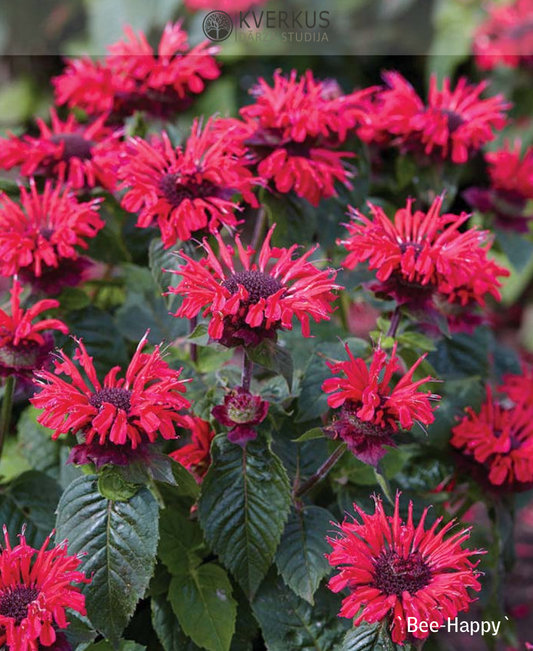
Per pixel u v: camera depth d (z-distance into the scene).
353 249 0.76
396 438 0.84
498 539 0.83
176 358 0.83
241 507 0.76
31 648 0.67
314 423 0.80
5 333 0.77
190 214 0.77
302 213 0.84
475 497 0.83
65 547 0.72
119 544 0.73
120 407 0.72
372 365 0.72
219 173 0.79
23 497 0.81
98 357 0.83
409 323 0.83
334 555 0.71
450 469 0.84
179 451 0.79
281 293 0.71
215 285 0.72
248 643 0.80
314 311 0.72
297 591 0.76
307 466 0.80
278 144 0.82
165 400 0.71
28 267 0.81
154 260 0.80
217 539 0.76
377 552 0.71
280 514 0.76
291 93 0.82
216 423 0.78
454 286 0.77
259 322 0.71
